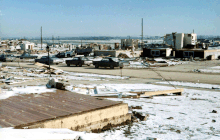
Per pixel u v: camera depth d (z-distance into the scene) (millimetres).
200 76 22812
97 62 32188
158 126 6609
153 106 9758
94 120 6043
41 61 39250
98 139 4434
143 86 16000
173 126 6664
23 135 3887
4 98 7527
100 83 17422
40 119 5223
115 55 53312
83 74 24469
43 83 16641
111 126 6457
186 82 18656
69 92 8820
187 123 7051
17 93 8406
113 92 11891
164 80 19906
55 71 24750
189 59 46875
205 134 5941
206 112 8797
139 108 9117
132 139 5277
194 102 11008
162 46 56312
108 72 26531
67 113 5730
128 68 32375
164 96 12664
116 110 6645
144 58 50344
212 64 37812
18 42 99688
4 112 5840
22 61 47094
